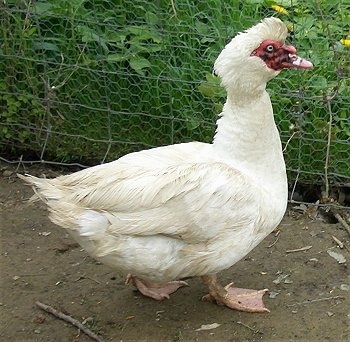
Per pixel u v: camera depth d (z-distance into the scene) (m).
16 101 2.30
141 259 1.58
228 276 1.88
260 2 2.19
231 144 1.65
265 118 1.63
